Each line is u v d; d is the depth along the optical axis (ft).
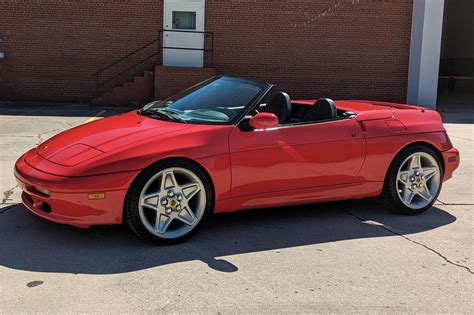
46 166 13.14
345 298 10.69
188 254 12.91
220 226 15.20
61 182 12.37
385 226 15.60
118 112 46.06
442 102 66.64
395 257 13.08
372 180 16.07
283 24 53.62
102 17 52.37
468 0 89.97
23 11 51.70
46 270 11.73
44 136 30.76
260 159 14.24
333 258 12.91
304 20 53.72
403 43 54.95
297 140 14.79
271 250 13.35
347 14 54.03
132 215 12.85
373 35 54.60
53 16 51.98
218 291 10.86
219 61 53.67
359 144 15.60
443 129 17.22
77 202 12.41
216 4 52.75
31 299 10.30
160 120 15.03
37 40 52.29
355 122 15.87
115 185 12.52
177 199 13.41
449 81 89.97
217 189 13.83
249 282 11.34
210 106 15.49
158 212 13.20
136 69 53.42
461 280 11.76
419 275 11.98
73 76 53.16
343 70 54.90
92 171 12.46
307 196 15.25
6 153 25.12
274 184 14.61
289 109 16.24
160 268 12.00
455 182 21.89
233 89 15.96
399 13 54.34
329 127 15.38
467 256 13.28
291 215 16.49
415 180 16.67
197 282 11.28
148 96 51.65
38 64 52.70
